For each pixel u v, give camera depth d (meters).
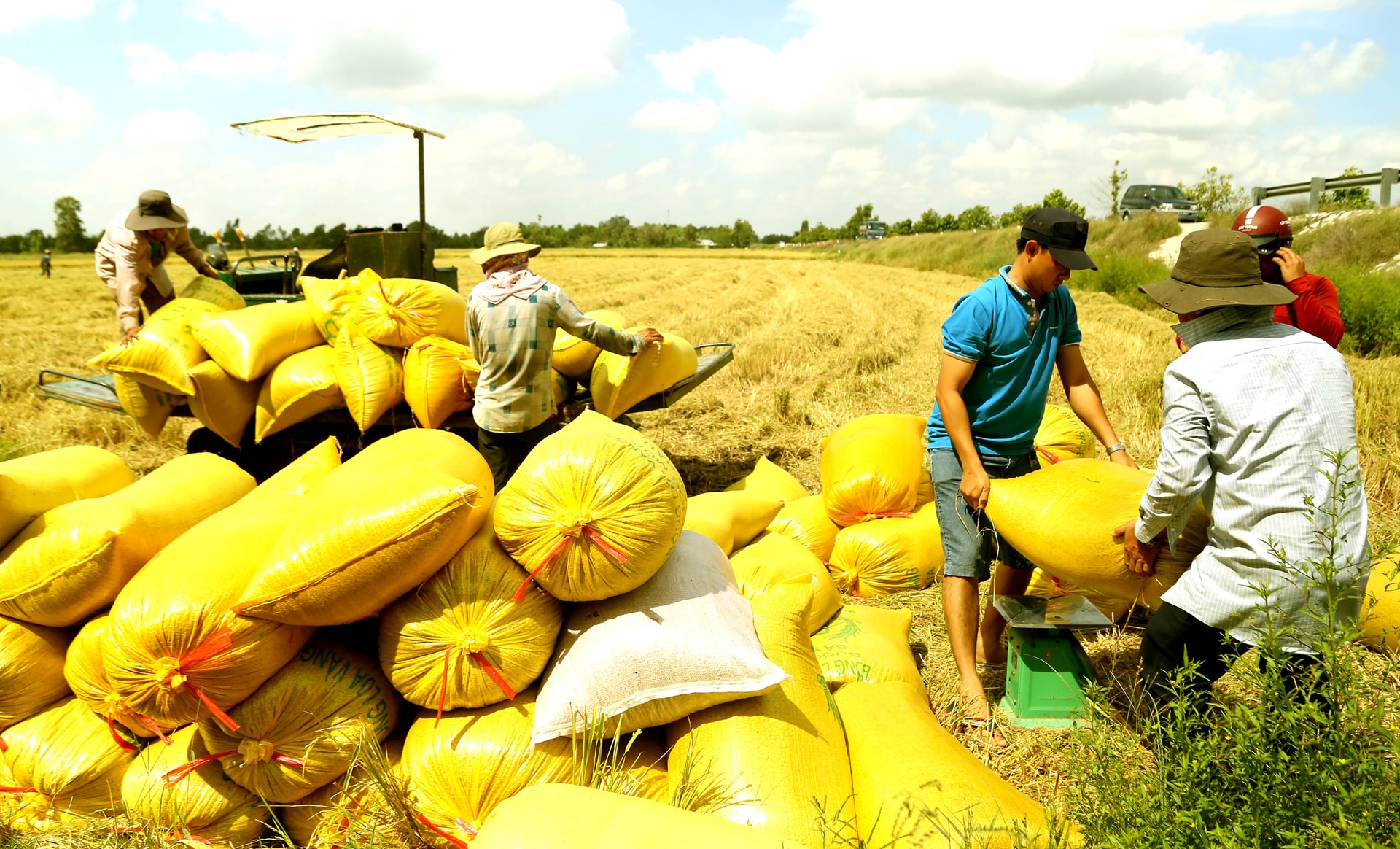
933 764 2.25
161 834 2.46
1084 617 3.03
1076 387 3.34
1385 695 2.56
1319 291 3.60
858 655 2.98
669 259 57.38
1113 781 2.02
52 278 36.88
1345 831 1.60
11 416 7.80
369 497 2.29
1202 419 2.27
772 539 3.85
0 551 2.57
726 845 1.77
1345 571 2.11
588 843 1.78
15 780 2.57
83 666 2.44
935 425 3.27
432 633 2.33
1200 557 2.35
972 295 3.06
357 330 4.41
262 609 2.23
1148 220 23.52
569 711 2.32
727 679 2.27
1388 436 5.66
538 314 3.82
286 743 2.36
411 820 2.33
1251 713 1.84
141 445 7.11
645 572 2.38
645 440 2.59
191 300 4.69
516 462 4.07
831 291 23.92
